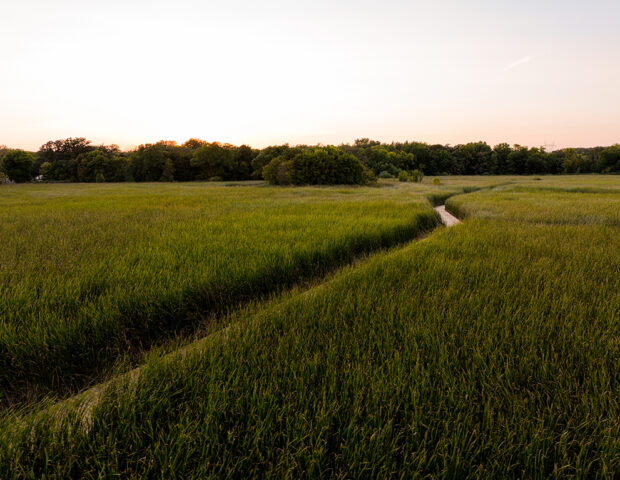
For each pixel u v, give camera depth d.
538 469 1.39
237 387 1.81
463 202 17.28
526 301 3.22
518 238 6.96
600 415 1.59
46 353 2.41
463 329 2.57
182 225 8.30
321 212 11.73
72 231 7.26
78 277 3.75
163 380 1.91
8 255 4.89
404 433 1.55
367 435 1.50
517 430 1.52
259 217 10.10
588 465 1.35
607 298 3.25
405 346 2.25
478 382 1.94
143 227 7.91
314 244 5.96
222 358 2.19
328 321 2.78
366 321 2.72
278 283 4.60
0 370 2.34
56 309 2.93
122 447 1.51
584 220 10.25
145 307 3.13
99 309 2.89
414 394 1.70
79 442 1.50
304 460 1.41
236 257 4.91
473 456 1.39
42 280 3.64
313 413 1.66
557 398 1.75
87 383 2.49
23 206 14.33
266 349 2.29
